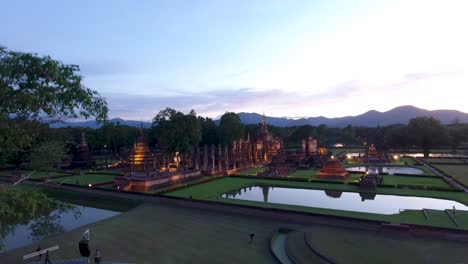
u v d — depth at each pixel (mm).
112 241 29203
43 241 29453
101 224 34875
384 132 172125
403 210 38812
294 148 155125
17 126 13117
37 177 67688
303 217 35438
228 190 53844
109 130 112188
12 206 13227
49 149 18391
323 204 43781
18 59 12367
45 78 13031
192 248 27484
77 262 21609
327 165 67750
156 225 34438
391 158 99125
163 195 47281
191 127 73000
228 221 36000
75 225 37781
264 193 52625
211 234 31344
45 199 15062
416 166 81500
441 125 109125
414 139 108188
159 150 100188
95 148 116375
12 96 12469
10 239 32406
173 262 24438
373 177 56438
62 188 58750
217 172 74250
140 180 55281
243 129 114000
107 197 52562
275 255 25562
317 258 23984
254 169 85500
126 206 48438
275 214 37094
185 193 51312
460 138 121812
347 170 77625
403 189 52000
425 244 26859
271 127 172500
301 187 56312
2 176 67062
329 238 28203
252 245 28250
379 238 28453
